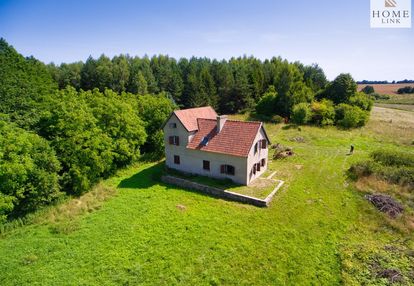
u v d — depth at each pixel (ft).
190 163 98.37
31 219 71.61
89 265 52.01
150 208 74.13
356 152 121.08
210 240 58.39
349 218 66.80
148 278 48.21
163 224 65.31
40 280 48.55
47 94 139.13
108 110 107.14
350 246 55.47
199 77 276.00
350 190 82.69
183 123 96.48
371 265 49.65
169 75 288.30
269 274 48.57
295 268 49.85
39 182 76.13
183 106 270.05
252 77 276.00
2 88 112.37
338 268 49.57
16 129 82.23
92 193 86.48
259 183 87.61
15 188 70.95
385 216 66.33
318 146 133.18
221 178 91.15
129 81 277.23
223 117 93.71
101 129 101.09
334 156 116.26
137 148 118.73
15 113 105.19
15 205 73.36
